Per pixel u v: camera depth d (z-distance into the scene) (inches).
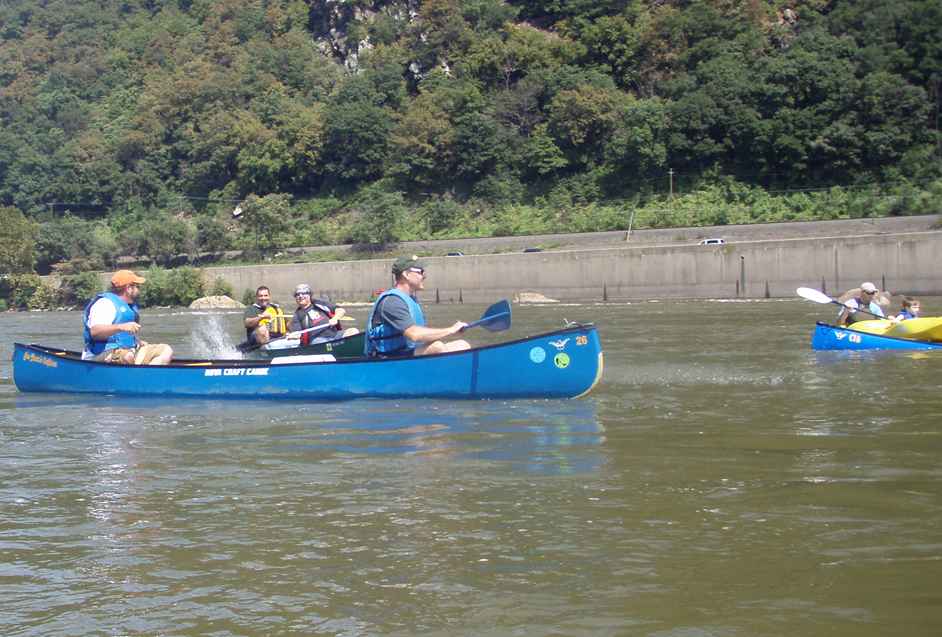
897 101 2544.3
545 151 2982.3
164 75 4414.4
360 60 3988.7
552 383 383.9
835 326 608.1
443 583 164.6
